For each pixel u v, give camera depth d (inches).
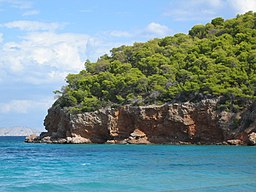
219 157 2239.2
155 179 1304.1
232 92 3737.7
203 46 4793.3
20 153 2876.5
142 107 4111.7
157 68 4731.8
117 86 4566.9
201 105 3804.1
